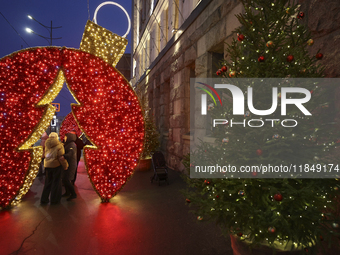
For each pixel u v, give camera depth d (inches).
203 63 260.2
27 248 125.8
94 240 134.7
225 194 94.4
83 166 422.0
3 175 192.4
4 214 178.9
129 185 273.6
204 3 253.3
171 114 390.6
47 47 203.9
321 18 108.4
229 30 201.8
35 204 204.5
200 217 103.7
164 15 478.9
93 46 220.2
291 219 81.7
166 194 231.8
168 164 399.9
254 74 92.8
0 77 195.5
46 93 203.5
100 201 213.0
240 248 99.9
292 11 94.0
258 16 97.3
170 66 398.0
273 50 93.0
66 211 185.5
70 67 207.8
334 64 102.4
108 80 216.1
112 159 215.0
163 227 152.3
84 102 212.2
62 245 129.0
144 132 224.5
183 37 332.2
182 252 120.9
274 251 81.0
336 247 99.7
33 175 215.3
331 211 101.6
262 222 80.1
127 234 142.2
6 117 197.2
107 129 216.1
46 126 220.8
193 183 114.2
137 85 819.4
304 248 85.0
